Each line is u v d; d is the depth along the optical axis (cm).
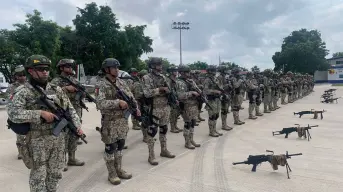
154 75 589
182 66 707
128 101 489
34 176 336
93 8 3578
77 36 3606
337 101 1900
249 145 727
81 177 514
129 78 855
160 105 593
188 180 487
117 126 473
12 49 2634
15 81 577
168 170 541
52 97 346
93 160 621
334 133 852
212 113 827
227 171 530
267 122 1076
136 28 3900
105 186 469
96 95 482
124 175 501
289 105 1652
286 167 504
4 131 949
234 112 1041
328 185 456
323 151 656
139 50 3922
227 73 1008
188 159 612
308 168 540
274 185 459
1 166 580
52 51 3005
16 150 704
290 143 739
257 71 1360
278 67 6512
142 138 837
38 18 2942
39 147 334
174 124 915
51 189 360
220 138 817
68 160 583
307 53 5900
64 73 589
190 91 684
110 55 3622
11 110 319
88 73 3772
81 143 770
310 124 1009
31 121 317
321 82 6231
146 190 447
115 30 3597
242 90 1067
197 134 877
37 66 330
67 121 346
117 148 496
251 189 445
